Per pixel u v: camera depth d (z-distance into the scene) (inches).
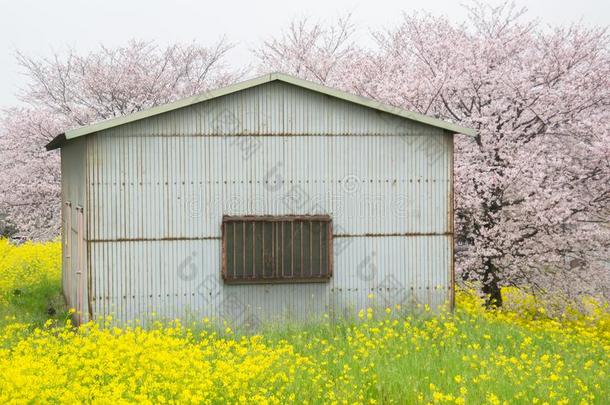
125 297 476.1
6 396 300.5
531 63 649.0
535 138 618.2
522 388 352.2
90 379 339.0
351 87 717.3
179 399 323.9
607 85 621.9
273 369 368.5
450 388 351.9
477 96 625.3
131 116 467.5
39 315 569.9
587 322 605.6
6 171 906.1
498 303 626.2
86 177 472.7
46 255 819.4
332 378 375.2
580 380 374.9
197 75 1055.6
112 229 474.6
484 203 607.2
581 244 612.1
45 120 912.9
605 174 609.3
